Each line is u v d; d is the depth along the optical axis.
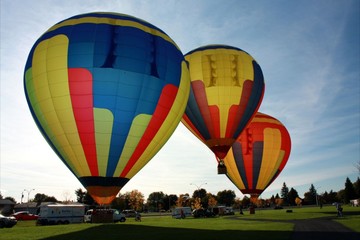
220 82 31.86
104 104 21.34
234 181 42.50
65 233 22.55
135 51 22.16
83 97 21.25
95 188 22.25
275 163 41.78
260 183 41.56
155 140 23.38
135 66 21.88
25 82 23.47
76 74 21.25
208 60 32.62
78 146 21.75
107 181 22.34
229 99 31.83
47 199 136.00
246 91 32.09
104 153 21.86
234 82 31.91
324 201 174.75
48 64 21.80
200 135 33.22
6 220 31.67
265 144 41.28
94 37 22.00
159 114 22.92
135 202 124.44
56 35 22.55
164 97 23.00
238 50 33.72
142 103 22.11
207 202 123.25
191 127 33.69
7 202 99.75
